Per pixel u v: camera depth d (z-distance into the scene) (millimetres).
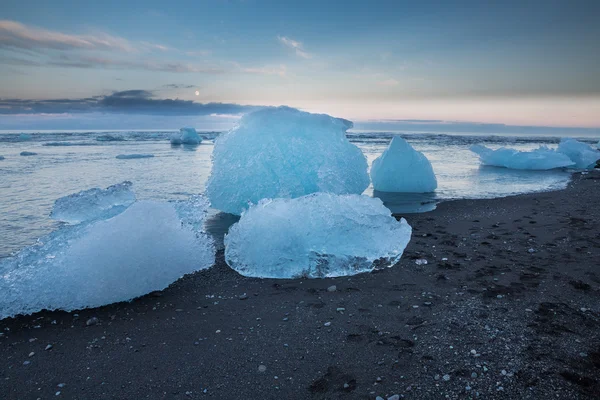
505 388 2121
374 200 5020
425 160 8945
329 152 6875
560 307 3061
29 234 5434
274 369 2375
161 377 2316
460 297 3305
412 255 4410
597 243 4641
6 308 3127
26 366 2453
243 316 3100
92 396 2152
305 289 3615
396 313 3068
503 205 7031
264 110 6996
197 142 26953
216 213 6809
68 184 9617
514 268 3928
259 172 6473
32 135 37938
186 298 3463
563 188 9016
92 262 3428
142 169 12523
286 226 4227
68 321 3059
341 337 2732
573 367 2291
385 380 2234
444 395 2090
